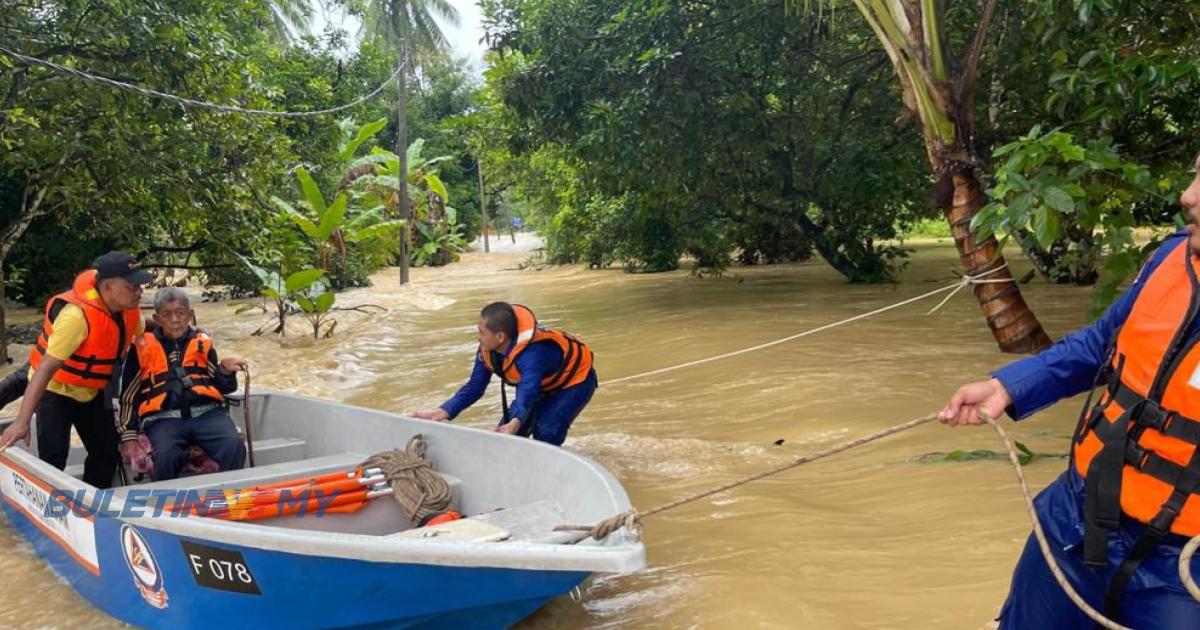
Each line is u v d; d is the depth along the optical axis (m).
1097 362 2.58
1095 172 6.74
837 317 13.12
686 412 7.88
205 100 12.32
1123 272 6.60
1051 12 7.21
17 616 4.31
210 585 3.64
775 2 13.66
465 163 50.62
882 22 8.30
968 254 8.59
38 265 18.73
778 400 7.98
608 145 14.38
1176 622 2.21
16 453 5.03
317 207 16.78
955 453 5.71
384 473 4.77
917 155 15.18
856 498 5.17
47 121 12.05
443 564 3.11
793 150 16.44
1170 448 2.22
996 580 3.89
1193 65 6.51
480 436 4.85
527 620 3.89
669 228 22.80
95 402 5.36
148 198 13.79
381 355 12.92
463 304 19.98
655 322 14.09
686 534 4.77
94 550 4.30
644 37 14.04
